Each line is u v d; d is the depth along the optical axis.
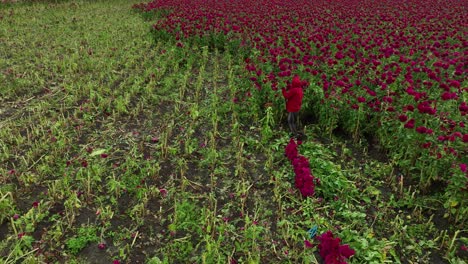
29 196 4.47
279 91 6.31
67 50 10.22
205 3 18.16
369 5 18.19
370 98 6.01
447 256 3.78
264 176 5.07
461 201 4.09
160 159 5.38
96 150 5.48
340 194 4.61
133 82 8.23
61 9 16.70
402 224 4.16
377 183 4.90
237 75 8.80
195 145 5.74
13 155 5.32
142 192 4.54
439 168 4.58
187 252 3.76
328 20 12.60
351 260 3.68
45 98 7.18
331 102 5.97
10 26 12.64
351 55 7.45
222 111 6.72
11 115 6.49
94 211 4.30
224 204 4.51
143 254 3.77
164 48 10.62
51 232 3.87
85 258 3.66
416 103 5.64
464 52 8.94
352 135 6.07
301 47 7.95
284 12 15.12
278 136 6.09
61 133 5.73
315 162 5.12
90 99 6.94
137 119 6.57
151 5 17.45
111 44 10.95
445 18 13.96
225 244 3.89
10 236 3.81
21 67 8.59
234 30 10.72
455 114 5.36
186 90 7.95
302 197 4.59
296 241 3.84
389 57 8.01
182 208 4.27
